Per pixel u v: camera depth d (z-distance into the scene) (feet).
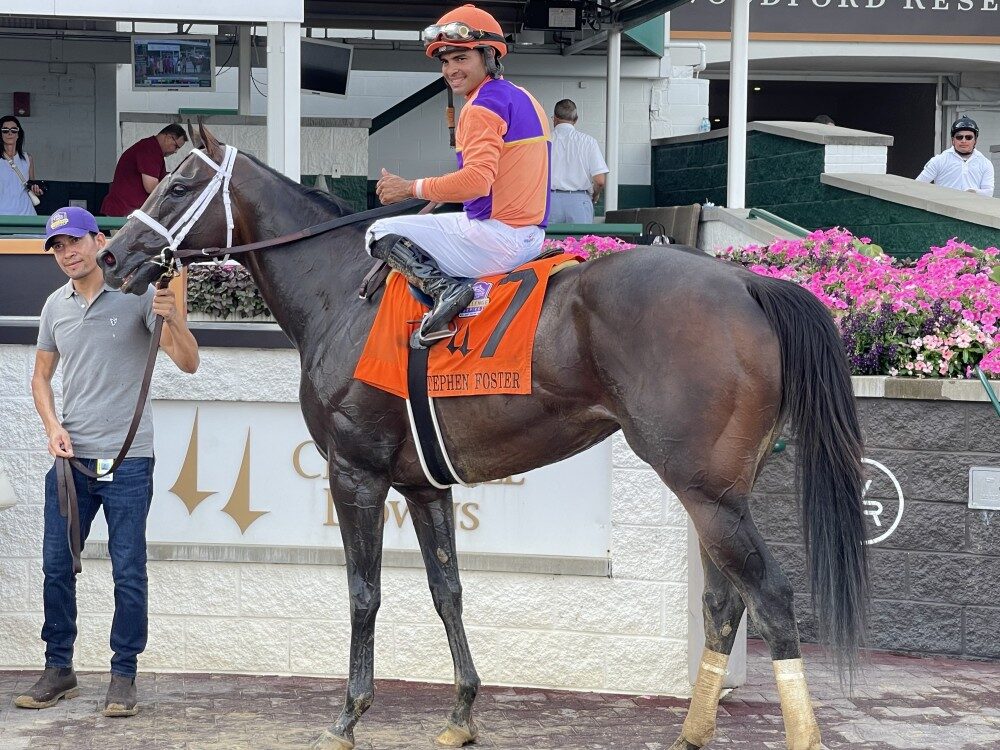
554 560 17.93
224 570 18.56
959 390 19.67
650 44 45.62
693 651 17.52
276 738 15.60
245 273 19.36
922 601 20.13
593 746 15.46
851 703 17.16
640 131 46.60
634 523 17.78
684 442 12.51
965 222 29.63
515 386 13.48
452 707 17.04
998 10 51.13
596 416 13.47
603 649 17.94
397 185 14.30
